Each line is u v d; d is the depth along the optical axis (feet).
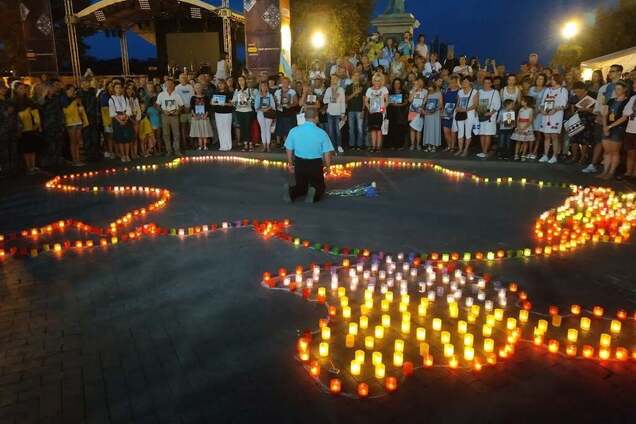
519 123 45.24
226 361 14.88
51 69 78.13
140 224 28.63
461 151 48.83
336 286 19.75
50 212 31.60
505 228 27.20
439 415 12.60
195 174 42.96
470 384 13.85
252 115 54.80
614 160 38.34
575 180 38.58
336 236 25.96
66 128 46.98
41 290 19.92
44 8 76.28
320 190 33.04
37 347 15.72
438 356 15.21
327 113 50.26
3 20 114.73
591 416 12.58
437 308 18.30
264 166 46.42
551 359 15.06
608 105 38.11
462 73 53.88
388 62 60.59
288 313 17.80
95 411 12.74
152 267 22.15
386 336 16.38
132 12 84.07
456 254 22.75
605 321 17.28
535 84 47.44
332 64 61.21
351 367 14.37
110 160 50.21
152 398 13.23
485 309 18.11
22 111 42.34
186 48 101.19
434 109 49.52
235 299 18.89
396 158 47.47
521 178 39.68
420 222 28.30
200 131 54.29
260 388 13.62
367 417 12.52
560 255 23.30
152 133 52.47
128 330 16.70
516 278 20.79
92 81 52.39
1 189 38.04
